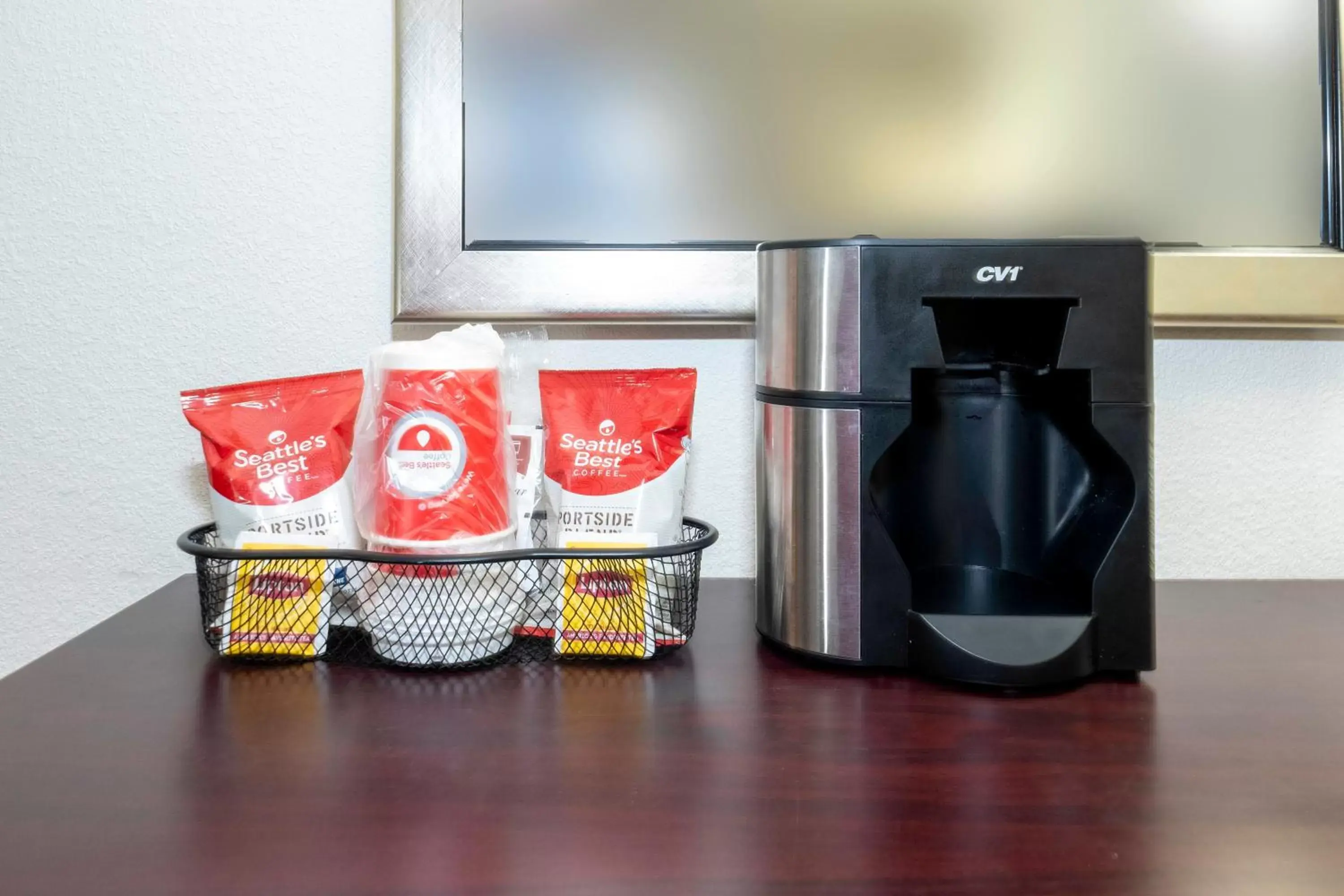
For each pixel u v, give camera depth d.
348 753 0.48
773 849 0.38
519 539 0.66
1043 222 0.77
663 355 0.81
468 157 0.78
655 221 0.78
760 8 0.77
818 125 0.77
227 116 0.79
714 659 0.62
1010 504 0.63
